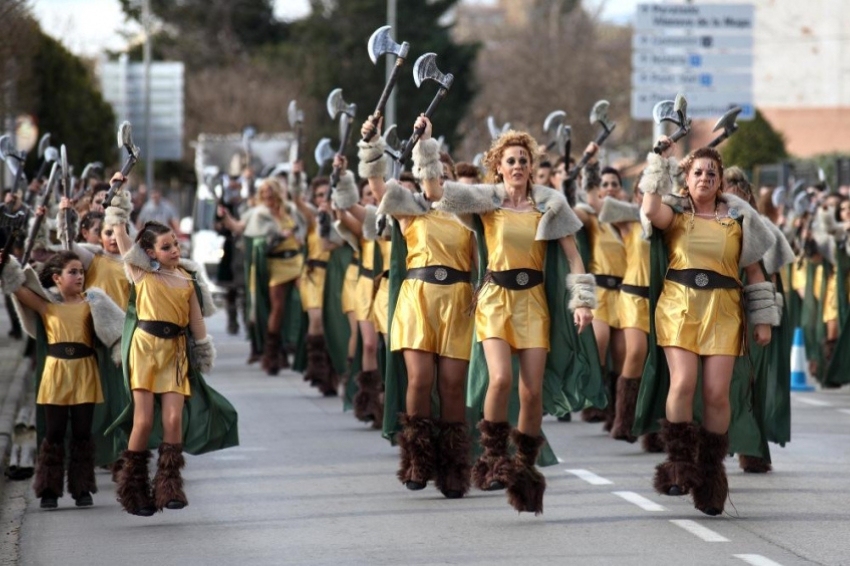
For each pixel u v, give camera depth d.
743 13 68.62
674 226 19.02
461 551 17.33
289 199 39.62
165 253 19.47
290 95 132.50
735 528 18.56
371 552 17.36
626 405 26.86
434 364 20.48
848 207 36.16
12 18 45.47
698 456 18.92
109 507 20.91
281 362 39.47
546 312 19.12
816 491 21.42
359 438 27.55
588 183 28.00
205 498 21.41
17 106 53.81
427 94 124.06
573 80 119.38
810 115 104.56
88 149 83.19
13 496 22.22
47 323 21.02
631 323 26.80
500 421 18.95
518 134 19.25
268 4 155.75
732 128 19.61
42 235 25.47
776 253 22.28
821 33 104.38
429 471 20.52
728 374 18.77
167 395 19.19
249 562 17.00
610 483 22.23
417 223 20.56
